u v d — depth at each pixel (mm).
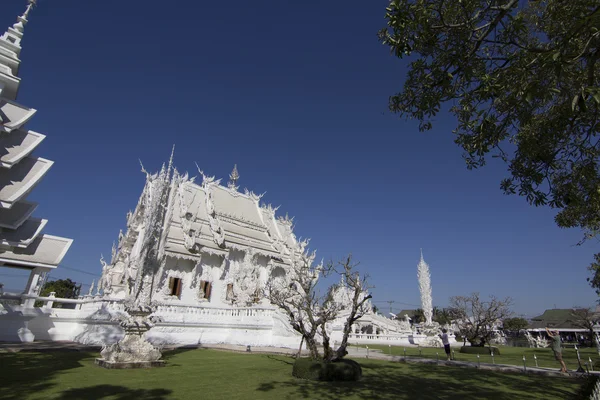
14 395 7938
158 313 22906
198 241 32594
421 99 9789
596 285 22844
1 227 9461
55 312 21188
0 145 9117
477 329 31438
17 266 18094
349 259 14766
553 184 12008
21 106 9586
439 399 9852
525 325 71250
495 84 8336
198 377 11547
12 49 9953
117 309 20359
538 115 10930
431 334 39938
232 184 45188
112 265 33094
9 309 18062
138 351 13242
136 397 8375
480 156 10227
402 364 18094
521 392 11141
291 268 39844
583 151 10078
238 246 36188
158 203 15945
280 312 26062
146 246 14859
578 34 7035
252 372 13062
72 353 15273
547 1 9391
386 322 45938
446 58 9016
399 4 7887
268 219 46625
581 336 65562
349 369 12297
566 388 11930
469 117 10188
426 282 43688
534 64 8180
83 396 8164
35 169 9656
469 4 8391
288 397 9336
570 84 9188
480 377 14055
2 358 13000
